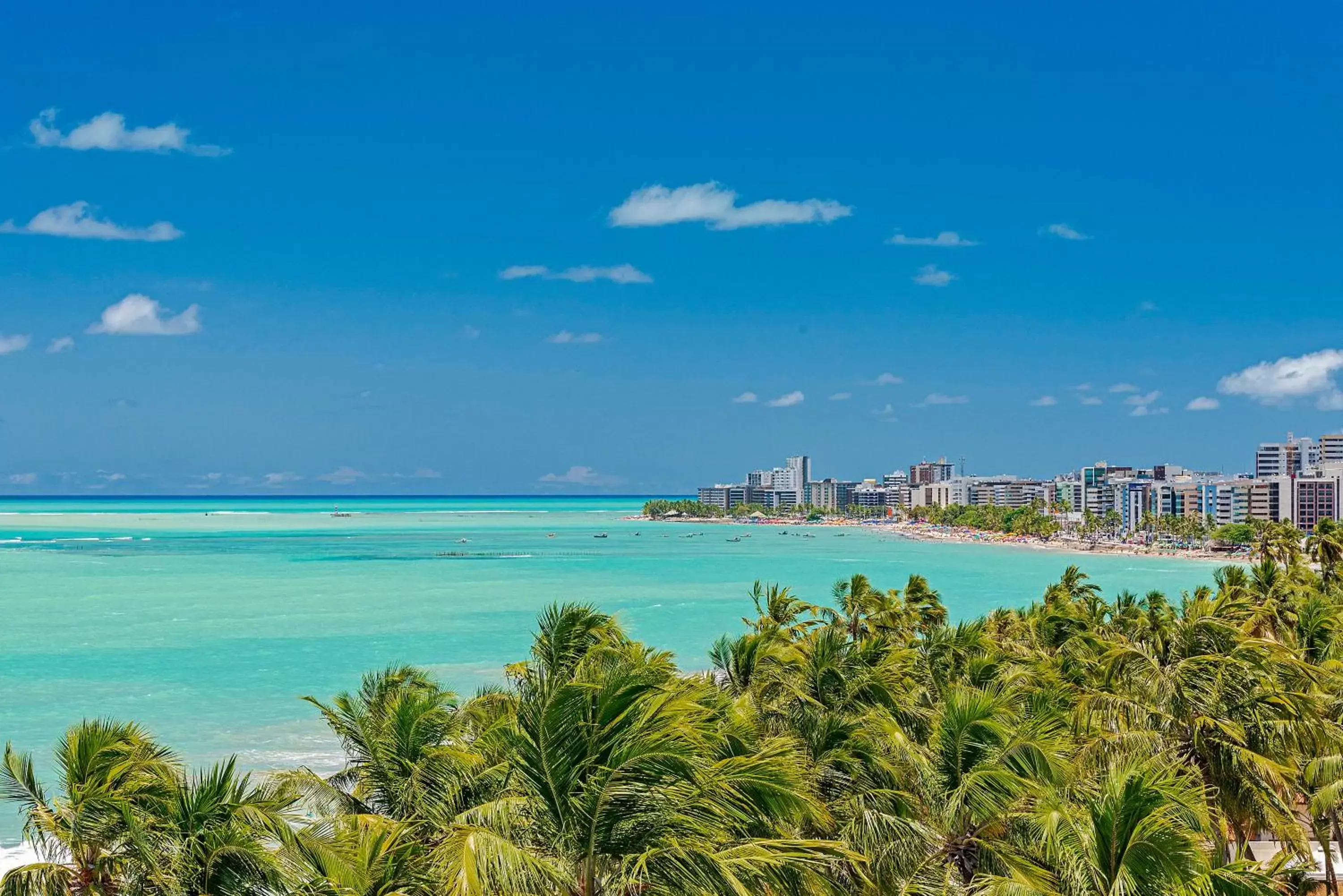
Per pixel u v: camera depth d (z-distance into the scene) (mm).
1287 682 39594
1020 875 22078
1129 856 18891
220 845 21672
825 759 29844
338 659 114500
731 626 144875
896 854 26281
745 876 18500
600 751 18625
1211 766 33656
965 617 162500
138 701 92062
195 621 145625
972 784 26344
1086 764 33031
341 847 22219
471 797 25062
